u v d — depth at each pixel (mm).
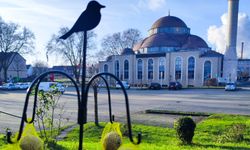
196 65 55844
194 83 55938
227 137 8141
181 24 73500
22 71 71500
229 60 53625
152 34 75000
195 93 35781
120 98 27359
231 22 53562
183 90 42625
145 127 9898
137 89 45656
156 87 45656
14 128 10805
